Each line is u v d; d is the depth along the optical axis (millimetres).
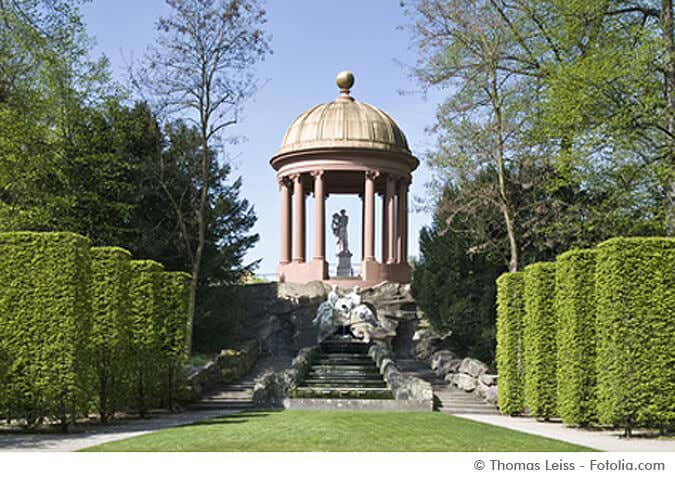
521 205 32062
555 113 24594
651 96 23125
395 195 51188
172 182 34781
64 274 18125
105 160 32062
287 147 49781
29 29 28312
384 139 49094
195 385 27531
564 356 20453
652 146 24484
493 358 33750
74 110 31938
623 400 17578
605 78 22766
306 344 42656
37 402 17750
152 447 14461
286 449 14109
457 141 29828
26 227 29266
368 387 28656
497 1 29344
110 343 21453
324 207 48406
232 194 39281
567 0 24891
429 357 39625
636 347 17625
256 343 40719
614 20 25156
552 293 23219
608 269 18172
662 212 24109
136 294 24578
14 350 17781
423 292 35719
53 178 31734
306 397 26828
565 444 15516
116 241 32375
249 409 24969
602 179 26125
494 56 28578
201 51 32875
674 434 18297
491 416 24516
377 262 47719
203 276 35938
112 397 21625
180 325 25766
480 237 31578
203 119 33406
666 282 17906
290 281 48281
